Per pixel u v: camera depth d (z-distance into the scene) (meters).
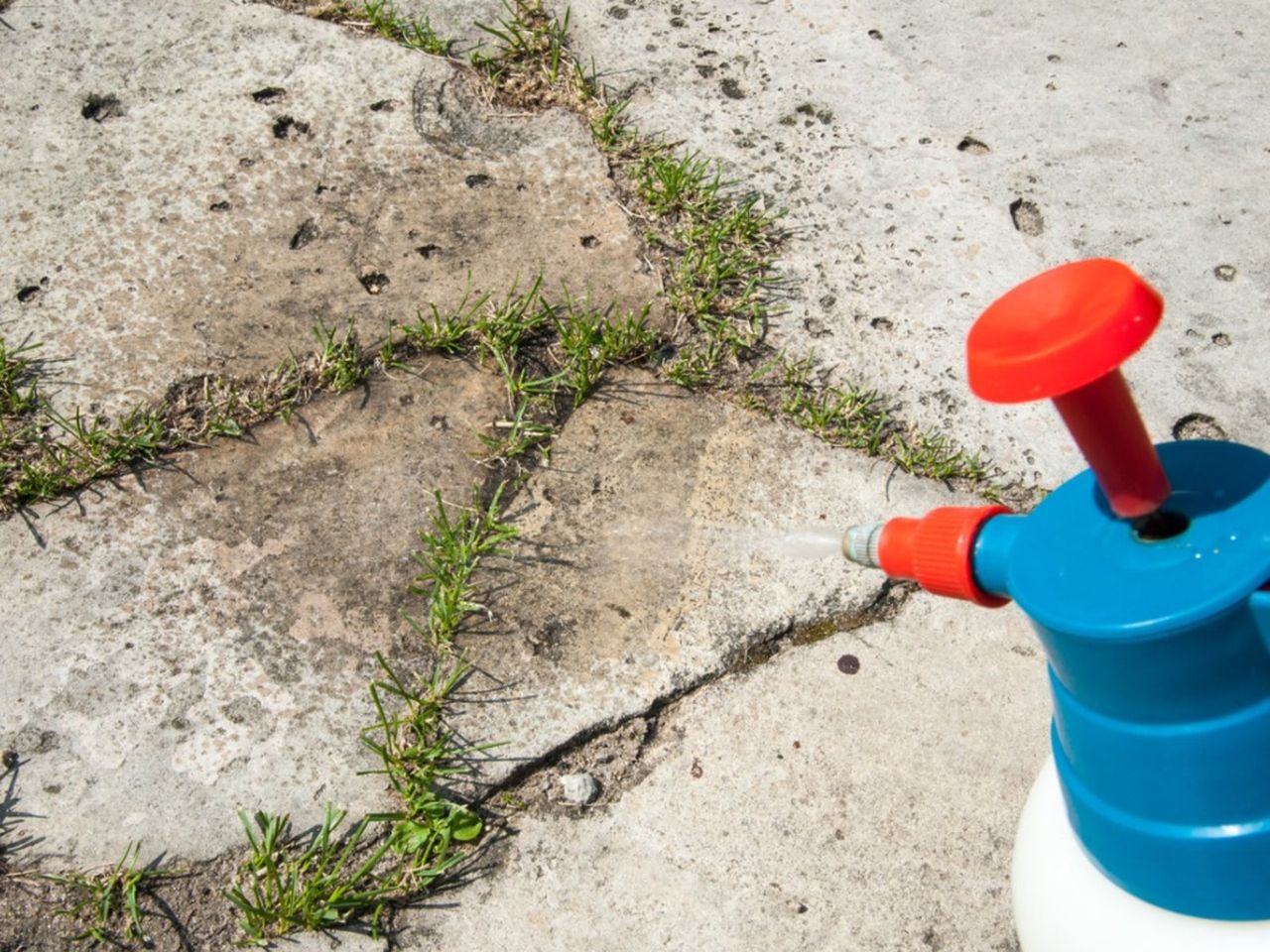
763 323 2.51
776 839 1.94
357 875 1.86
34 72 2.82
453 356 2.45
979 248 2.65
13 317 2.44
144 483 2.26
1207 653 1.03
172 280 2.51
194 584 2.15
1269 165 2.82
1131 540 1.06
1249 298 2.59
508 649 2.10
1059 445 2.37
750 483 2.30
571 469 2.31
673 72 2.93
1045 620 1.07
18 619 2.10
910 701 2.07
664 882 1.90
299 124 2.78
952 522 1.20
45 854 1.88
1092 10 3.14
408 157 2.74
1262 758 1.10
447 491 2.28
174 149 2.71
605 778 2.00
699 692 2.08
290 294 2.51
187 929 1.84
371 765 1.97
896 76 2.96
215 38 2.92
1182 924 1.22
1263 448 2.37
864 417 2.38
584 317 2.48
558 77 2.91
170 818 1.92
